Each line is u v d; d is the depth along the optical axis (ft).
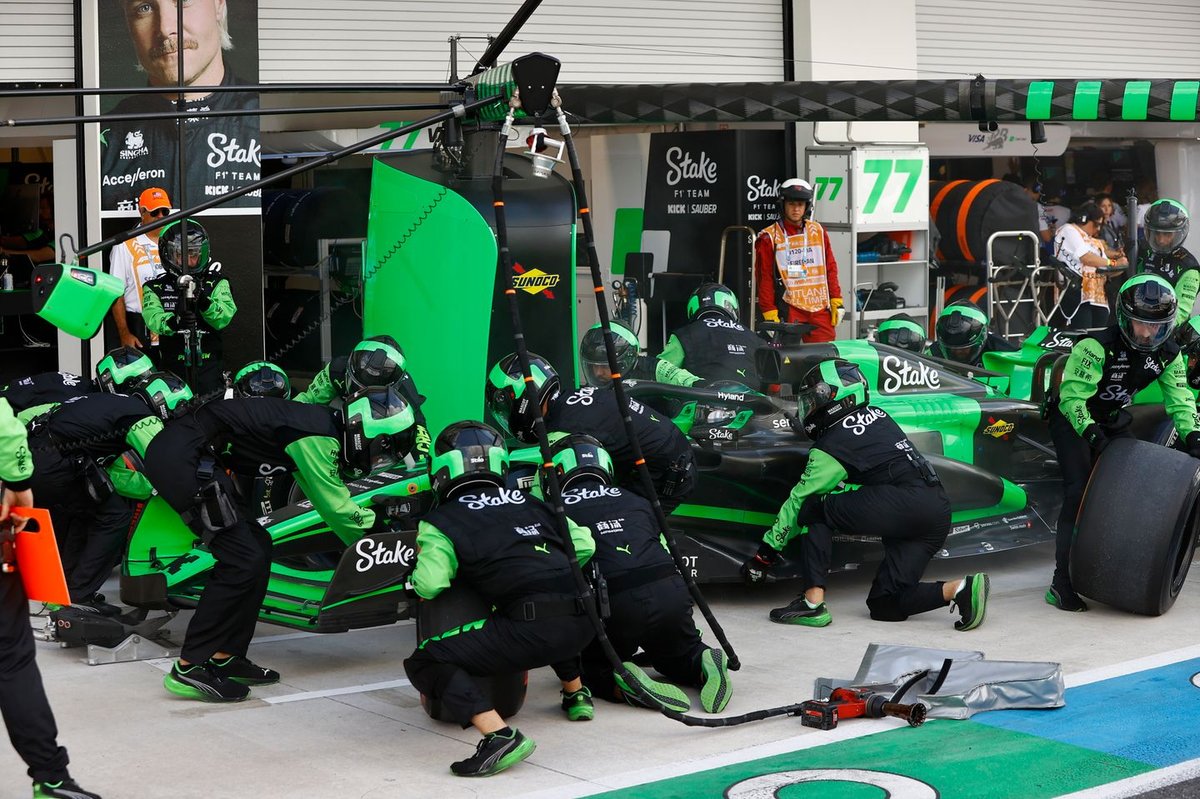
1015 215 42.06
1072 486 23.24
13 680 13.76
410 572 16.60
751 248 38.04
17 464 13.67
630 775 15.16
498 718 15.46
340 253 30.32
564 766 15.53
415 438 18.47
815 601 21.86
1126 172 47.85
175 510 18.33
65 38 29.76
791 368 25.25
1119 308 22.33
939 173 45.93
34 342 37.81
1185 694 17.95
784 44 38.83
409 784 14.99
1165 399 23.13
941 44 42.57
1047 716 17.13
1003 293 42.96
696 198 38.60
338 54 32.65
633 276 36.06
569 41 35.58
